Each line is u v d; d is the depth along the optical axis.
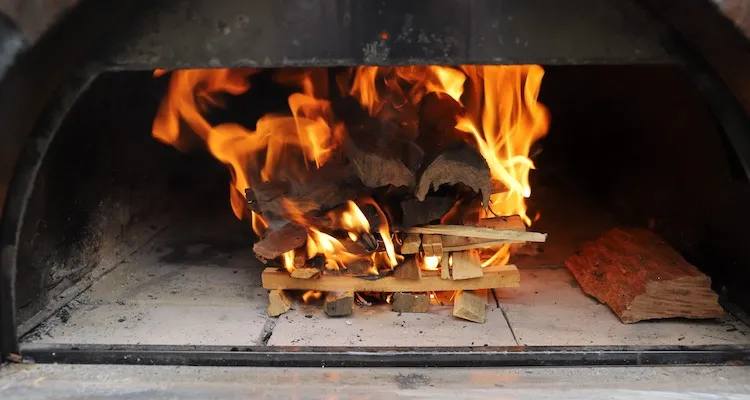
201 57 1.16
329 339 1.25
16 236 1.20
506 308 1.33
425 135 1.30
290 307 1.33
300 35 1.15
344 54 1.15
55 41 1.11
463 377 1.18
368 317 1.31
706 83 1.17
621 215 1.62
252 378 1.18
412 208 1.30
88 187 1.38
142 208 1.56
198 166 1.71
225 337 1.25
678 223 1.42
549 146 1.81
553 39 1.15
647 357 1.20
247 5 1.14
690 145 1.35
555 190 1.75
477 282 1.31
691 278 1.27
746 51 1.10
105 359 1.21
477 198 1.33
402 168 1.25
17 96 1.13
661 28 1.14
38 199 1.26
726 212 1.29
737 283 1.31
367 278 1.31
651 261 1.33
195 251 1.54
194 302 1.35
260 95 1.59
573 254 1.47
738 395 1.14
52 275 1.32
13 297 1.20
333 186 1.32
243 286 1.41
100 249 1.44
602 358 1.20
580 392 1.15
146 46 1.16
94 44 1.15
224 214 1.68
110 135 1.42
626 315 1.28
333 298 1.30
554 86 1.72
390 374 1.18
